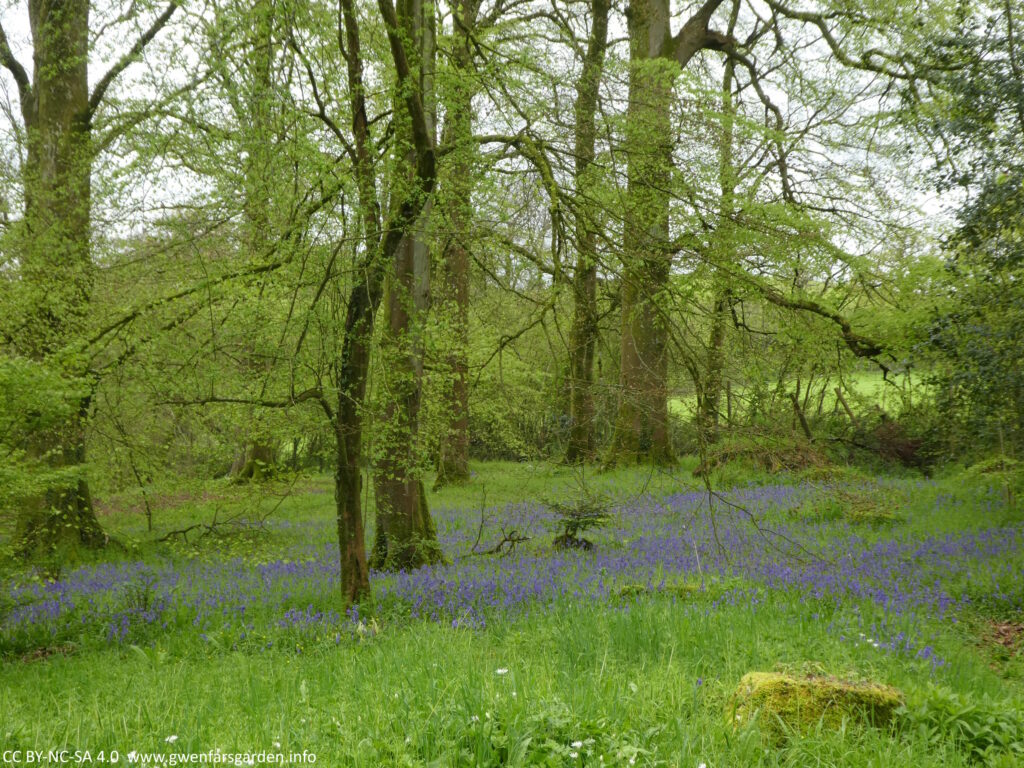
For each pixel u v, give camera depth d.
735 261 12.45
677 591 8.87
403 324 12.18
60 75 14.58
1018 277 11.41
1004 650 7.59
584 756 3.85
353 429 8.82
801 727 4.50
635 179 10.88
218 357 10.35
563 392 11.51
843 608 8.20
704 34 22.56
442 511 18.84
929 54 12.98
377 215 8.80
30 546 13.33
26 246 12.06
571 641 6.58
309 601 9.71
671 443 22.39
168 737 4.21
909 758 4.09
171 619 9.04
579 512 13.05
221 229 10.01
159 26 9.57
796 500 16.25
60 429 11.53
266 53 7.61
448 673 5.68
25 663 7.98
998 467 14.27
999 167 11.59
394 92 8.88
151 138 8.71
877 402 22.66
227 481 14.66
